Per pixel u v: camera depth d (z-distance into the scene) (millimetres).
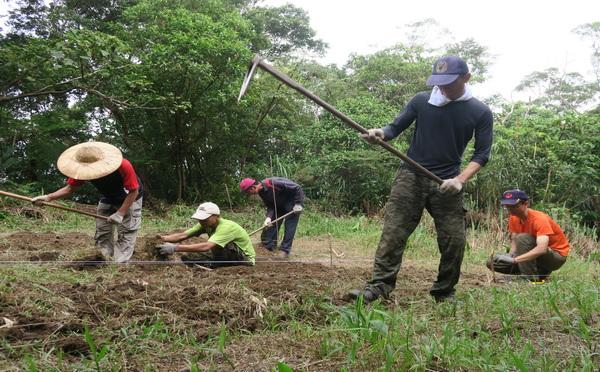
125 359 3074
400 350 3211
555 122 14992
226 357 3094
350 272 6805
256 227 12586
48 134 13883
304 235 12258
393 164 15945
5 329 3314
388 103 19766
